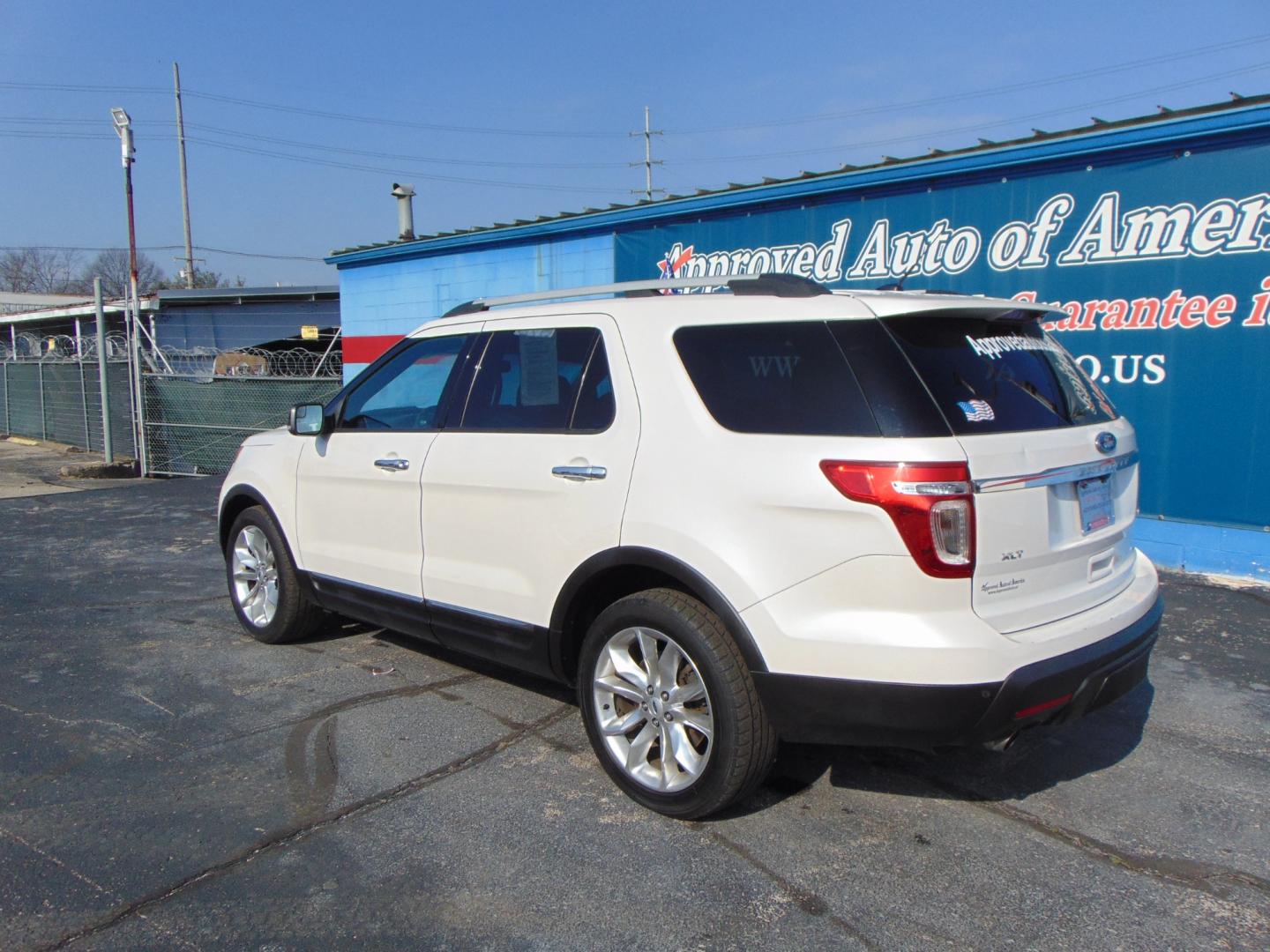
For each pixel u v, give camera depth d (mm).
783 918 2842
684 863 3139
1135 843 3279
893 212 7965
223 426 13898
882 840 3289
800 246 8602
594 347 3775
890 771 3820
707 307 3502
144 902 2914
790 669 3018
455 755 3980
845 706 2967
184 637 5727
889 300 3186
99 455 17078
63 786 3691
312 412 4891
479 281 11562
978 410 3023
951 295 3434
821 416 3061
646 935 2762
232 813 3477
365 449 4664
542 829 3361
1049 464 3068
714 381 3359
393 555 4516
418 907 2896
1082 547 3221
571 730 4242
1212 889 2996
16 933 2754
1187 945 2711
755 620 3072
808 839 3293
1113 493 3479
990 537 2881
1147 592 3529
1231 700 4539
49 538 9211
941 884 3020
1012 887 3006
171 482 13281
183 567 7879
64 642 5641
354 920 2830
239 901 2922
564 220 10297
